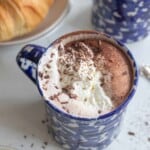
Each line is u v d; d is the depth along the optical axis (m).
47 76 0.37
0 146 0.42
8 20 0.47
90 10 0.52
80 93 0.36
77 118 0.35
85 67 0.37
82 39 0.41
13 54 0.49
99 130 0.38
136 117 0.45
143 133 0.44
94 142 0.41
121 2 0.43
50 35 0.50
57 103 0.36
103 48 0.39
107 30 0.48
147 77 0.47
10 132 0.44
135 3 0.43
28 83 0.47
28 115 0.45
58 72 0.38
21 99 0.46
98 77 0.37
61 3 0.52
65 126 0.38
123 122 0.44
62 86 0.37
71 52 0.39
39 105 0.46
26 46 0.41
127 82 0.37
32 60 0.40
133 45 0.49
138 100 0.46
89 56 0.39
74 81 0.37
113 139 0.43
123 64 0.38
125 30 0.47
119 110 0.36
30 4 0.48
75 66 0.38
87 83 0.37
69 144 0.42
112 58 0.39
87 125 0.37
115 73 0.37
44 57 0.39
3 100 0.46
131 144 0.43
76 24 0.51
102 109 0.36
